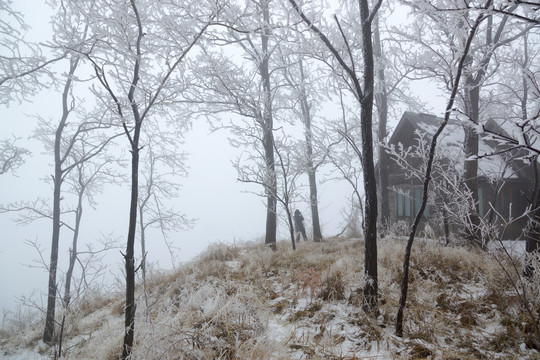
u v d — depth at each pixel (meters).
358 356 3.36
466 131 7.88
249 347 3.38
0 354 5.90
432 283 4.88
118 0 3.63
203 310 4.46
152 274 7.78
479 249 6.19
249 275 6.47
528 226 4.95
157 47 4.09
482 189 11.64
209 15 3.79
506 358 3.19
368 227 4.14
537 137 2.12
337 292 4.81
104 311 6.82
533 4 2.05
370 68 4.05
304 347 3.54
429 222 11.92
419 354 3.29
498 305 4.14
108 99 4.18
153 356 3.19
